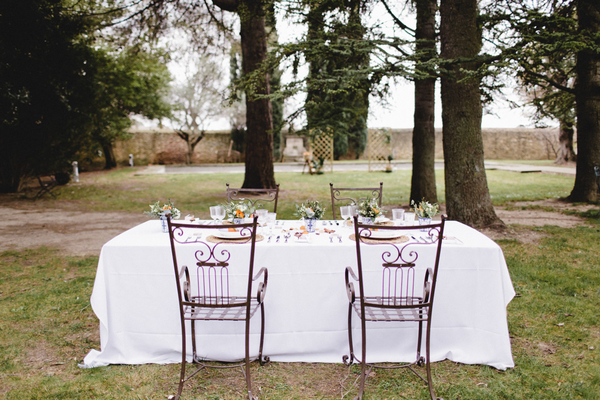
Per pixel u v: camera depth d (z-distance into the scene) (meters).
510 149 30.72
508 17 6.56
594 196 10.17
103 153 26.28
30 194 13.04
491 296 2.89
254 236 2.45
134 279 2.93
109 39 12.91
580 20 8.82
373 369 2.90
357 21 7.93
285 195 12.47
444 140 7.01
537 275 4.82
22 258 5.85
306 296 2.94
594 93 9.72
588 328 3.49
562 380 2.72
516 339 3.32
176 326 2.97
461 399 2.54
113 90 17.83
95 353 3.04
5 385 2.69
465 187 6.89
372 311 2.68
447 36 6.60
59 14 11.65
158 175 19.94
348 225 3.55
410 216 3.35
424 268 2.89
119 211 9.98
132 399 2.55
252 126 12.63
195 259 2.91
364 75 6.80
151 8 11.95
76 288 4.54
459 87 6.62
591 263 5.31
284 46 7.05
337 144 29.28
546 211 9.25
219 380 2.77
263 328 2.89
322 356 3.01
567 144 24.45
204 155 30.91
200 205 10.45
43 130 12.70
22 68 11.24
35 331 3.50
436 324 2.97
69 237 7.24
